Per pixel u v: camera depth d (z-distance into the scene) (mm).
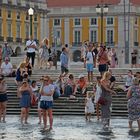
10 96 31094
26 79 25109
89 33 109062
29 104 24797
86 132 21469
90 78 33375
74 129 22438
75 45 109562
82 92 30250
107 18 108000
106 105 23031
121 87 31156
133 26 108250
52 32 110688
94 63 37844
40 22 97250
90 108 26062
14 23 89125
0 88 25531
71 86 30203
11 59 44656
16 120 26062
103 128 22750
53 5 111438
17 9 89875
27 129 22500
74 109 29094
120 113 28156
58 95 26547
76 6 109750
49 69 39188
